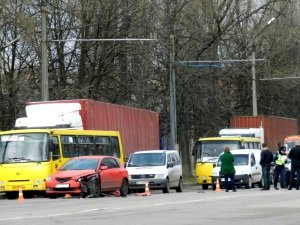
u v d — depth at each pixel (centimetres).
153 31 7819
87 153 5256
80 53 7488
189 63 7962
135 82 7788
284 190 5272
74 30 7444
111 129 5738
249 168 6069
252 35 9638
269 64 9975
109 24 7469
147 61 7806
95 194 4500
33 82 7381
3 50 7056
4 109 7138
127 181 4934
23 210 3384
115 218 2798
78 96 7181
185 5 8388
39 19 7100
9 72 7250
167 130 8288
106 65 7569
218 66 7681
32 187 4822
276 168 5566
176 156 5841
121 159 5706
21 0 7000
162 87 8150
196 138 8694
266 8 9438
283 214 2914
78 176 4497
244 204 3547
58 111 5194
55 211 3228
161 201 3903
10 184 4850
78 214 3022
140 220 2705
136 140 6288
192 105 8438
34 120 5169
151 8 7769
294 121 9644
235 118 8238
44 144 4878
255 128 7731
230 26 9181
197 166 6569
